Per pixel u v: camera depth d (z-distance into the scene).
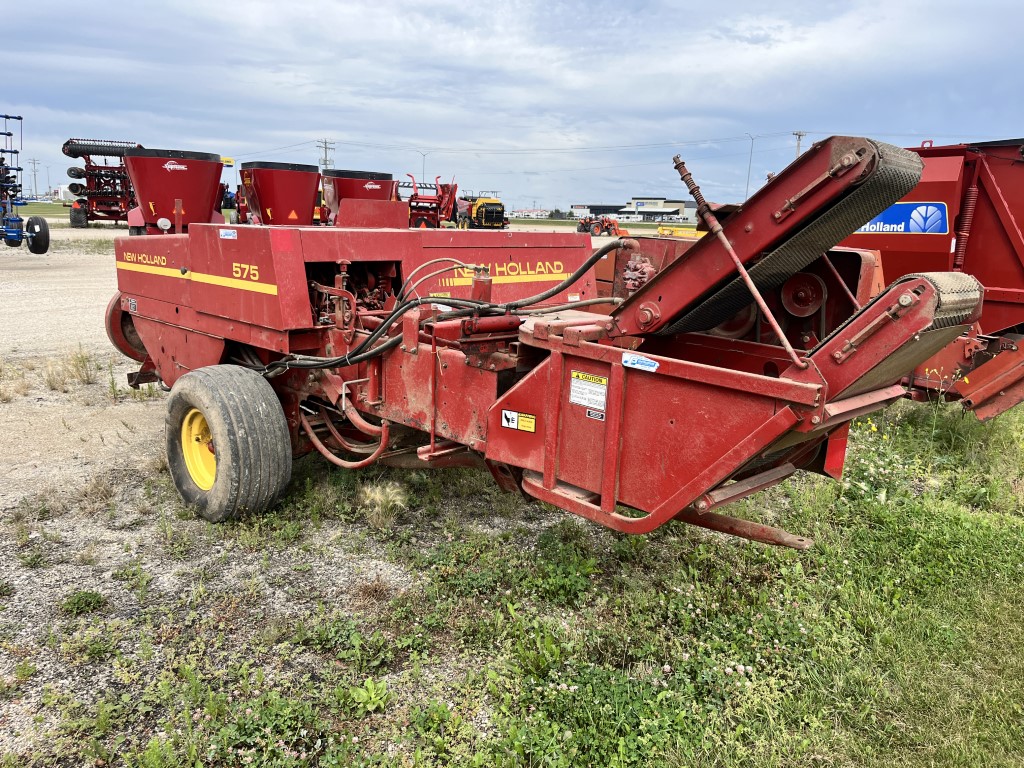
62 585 3.91
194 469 4.89
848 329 2.65
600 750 2.81
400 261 4.98
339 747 2.78
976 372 6.74
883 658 3.41
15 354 9.47
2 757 2.71
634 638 3.57
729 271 2.99
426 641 3.49
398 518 4.90
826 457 3.99
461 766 2.72
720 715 3.04
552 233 5.92
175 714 2.95
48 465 5.67
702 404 2.94
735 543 4.56
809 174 2.70
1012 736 2.91
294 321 4.48
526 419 3.57
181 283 5.55
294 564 4.23
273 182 7.18
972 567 4.26
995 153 6.93
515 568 4.20
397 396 4.27
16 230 23.11
